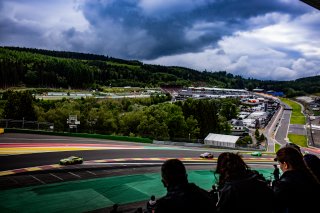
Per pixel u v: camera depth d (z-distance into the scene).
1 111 108.25
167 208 4.04
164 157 53.91
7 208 24.38
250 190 4.38
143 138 75.56
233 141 88.44
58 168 38.97
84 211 24.58
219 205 4.48
